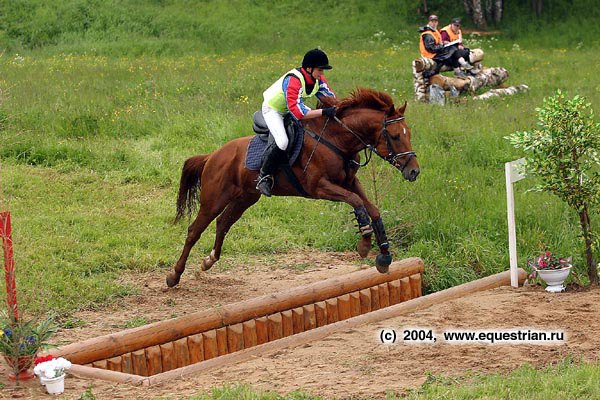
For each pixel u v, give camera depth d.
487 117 19.58
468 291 11.47
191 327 9.78
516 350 8.79
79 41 39.81
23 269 11.82
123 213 14.86
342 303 11.27
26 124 19.00
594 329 9.52
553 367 8.05
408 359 8.59
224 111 20.50
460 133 18.30
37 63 29.34
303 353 9.00
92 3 43.00
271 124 10.28
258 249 13.74
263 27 42.56
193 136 18.91
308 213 15.07
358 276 11.48
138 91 22.84
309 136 10.12
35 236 13.27
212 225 14.39
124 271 12.49
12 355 7.86
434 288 12.45
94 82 24.02
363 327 10.00
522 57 31.67
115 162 17.28
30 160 17.28
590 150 11.44
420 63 22.44
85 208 15.02
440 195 14.99
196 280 12.29
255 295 11.63
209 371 8.52
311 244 14.12
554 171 11.52
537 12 44.53
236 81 24.28
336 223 14.50
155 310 11.04
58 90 22.36
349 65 28.94
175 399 7.31
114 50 37.88
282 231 14.42
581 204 11.62
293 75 10.09
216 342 10.02
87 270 12.30
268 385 7.76
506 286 11.93
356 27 42.81
